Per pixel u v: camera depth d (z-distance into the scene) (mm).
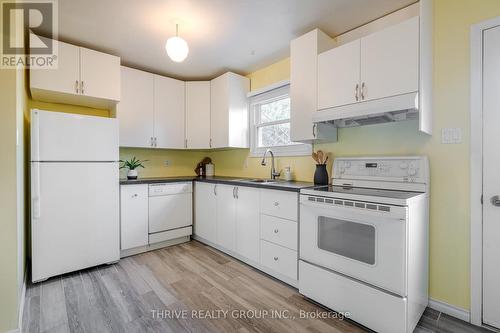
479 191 1663
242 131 3404
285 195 2195
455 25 1761
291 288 2166
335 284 1775
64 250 2334
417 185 1841
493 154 1617
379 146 2146
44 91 2459
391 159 1981
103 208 2566
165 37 2500
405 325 1460
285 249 2201
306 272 1961
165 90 3418
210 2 1952
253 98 3412
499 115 1593
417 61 1628
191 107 3598
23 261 2107
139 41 2582
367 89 1853
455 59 1761
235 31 2393
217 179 3127
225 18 2176
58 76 2473
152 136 3291
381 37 1788
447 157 1795
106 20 2193
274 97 3115
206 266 2600
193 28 2336
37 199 2184
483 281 1654
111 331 1604
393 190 1936
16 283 1595
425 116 1692
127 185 2824
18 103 1750
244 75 3549
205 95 3588
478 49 1662
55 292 2074
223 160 3902
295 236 2115
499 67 1592
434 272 1854
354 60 1935
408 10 2021
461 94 1736
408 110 1689
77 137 2416
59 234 2311
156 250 3072
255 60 3055
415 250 1604
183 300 1968
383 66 1773
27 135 2541
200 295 2043
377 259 1578
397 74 1706
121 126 3033
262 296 2035
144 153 3605
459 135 1744
